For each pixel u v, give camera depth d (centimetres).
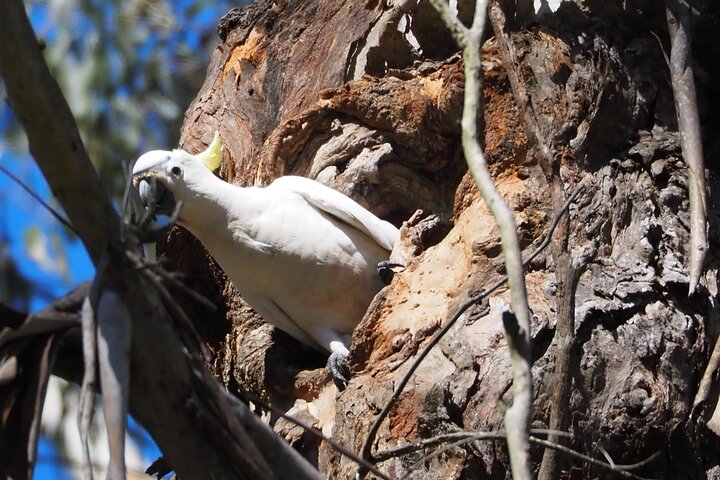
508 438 496
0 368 493
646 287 820
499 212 532
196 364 515
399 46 1101
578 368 774
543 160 848
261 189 1045
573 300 720
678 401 779
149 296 496
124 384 475
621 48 1002
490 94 962
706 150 998
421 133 1043
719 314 834
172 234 1131
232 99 1209
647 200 880
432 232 996
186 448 527
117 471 459
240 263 1023
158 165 1041
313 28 1216
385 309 891
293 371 996
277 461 562
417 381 802
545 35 989
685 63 941
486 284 853
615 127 939
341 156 1071
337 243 1013
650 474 762
